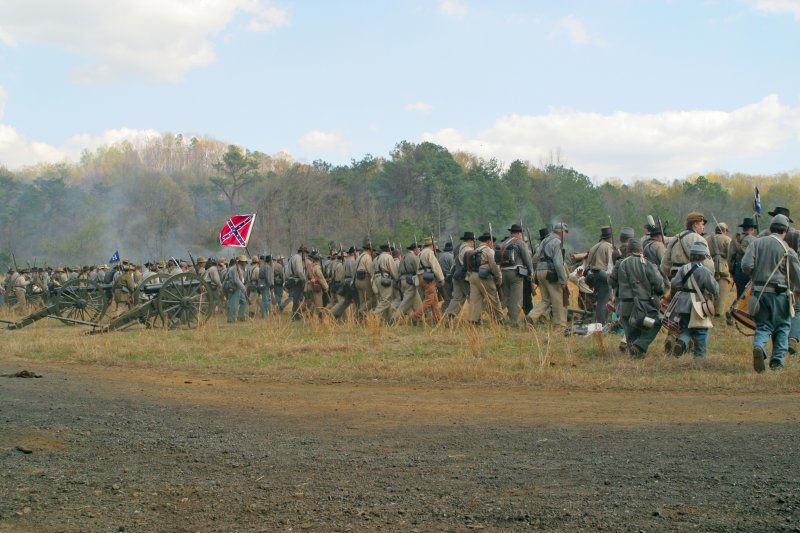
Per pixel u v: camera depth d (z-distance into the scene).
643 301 10.69
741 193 70.06
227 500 4.90
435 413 7.64
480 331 13.69
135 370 11.44
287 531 4.30
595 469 5.25
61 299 20.27
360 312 18.42
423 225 51.81
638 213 56.50
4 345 14.56
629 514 4.28
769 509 4.25
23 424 7.19
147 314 17.62
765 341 9.35
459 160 78.31
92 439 6.64
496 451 5.91
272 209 56.94
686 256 12.20
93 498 5.00
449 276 17.84
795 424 6.52
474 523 4.28
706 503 4.41
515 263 14.81
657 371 9.70
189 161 92.25
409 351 12.23
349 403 8.34
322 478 5.31
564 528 4.12
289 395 8.98
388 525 4.32
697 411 7.33
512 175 56.84
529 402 8.12
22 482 5.38
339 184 62.28
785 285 9.36
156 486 5.25
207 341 14.38
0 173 72.44
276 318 19.31
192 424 7.29
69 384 9.88
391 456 5.87
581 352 11.32
